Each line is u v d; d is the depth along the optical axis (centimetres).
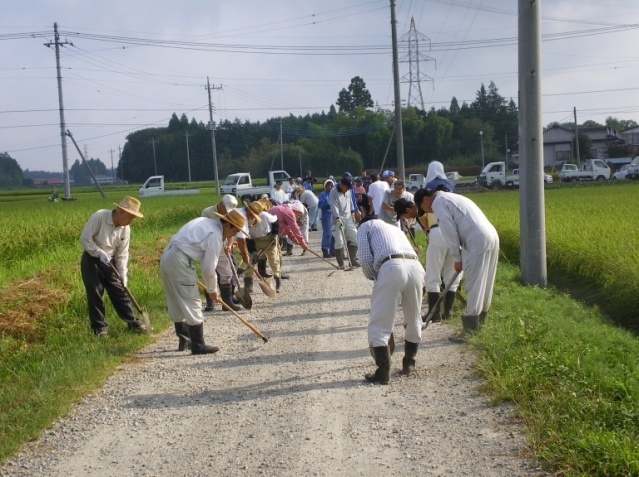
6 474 457
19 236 1600
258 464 457
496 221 1694
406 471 435
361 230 634
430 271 828
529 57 1042
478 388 573
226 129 10806
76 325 884
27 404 570
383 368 610
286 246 1769
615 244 1128
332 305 1007
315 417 538
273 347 768
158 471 454
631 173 5362
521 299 918
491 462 438
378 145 7831
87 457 481
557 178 6178
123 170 12194
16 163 16600
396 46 2908
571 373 551
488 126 8475
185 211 2830
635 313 928
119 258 851
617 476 392
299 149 8131
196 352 741
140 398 603
